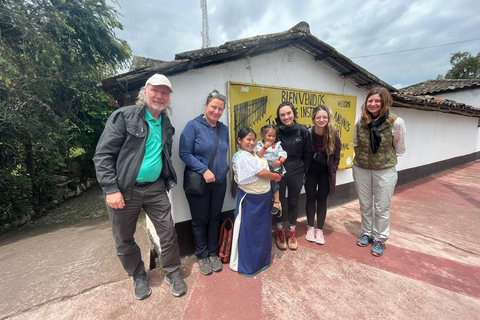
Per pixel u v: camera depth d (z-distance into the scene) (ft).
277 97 9.55
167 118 6.10
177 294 6.22
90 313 5.72
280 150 7.62
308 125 10.71
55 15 13.70
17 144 14.25
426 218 11.73
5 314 5.74
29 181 16.11
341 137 12.21
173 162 7.63
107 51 17.56
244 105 8.70
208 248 7.70
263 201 6.93
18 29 13.10
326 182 8.73
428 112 19.43
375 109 7.63
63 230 13.67
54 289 6.64
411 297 6.30
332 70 11.27
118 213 5.49
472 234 10.00
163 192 6.16
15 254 9.71
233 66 8.41
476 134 29.40
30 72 13.57
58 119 15.53
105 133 5.13
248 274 7.04
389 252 8.52
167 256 6.33
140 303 6.02
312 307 5.93
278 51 9.38
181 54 6.44
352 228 10.43
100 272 7.41
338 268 7.54
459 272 7.38
